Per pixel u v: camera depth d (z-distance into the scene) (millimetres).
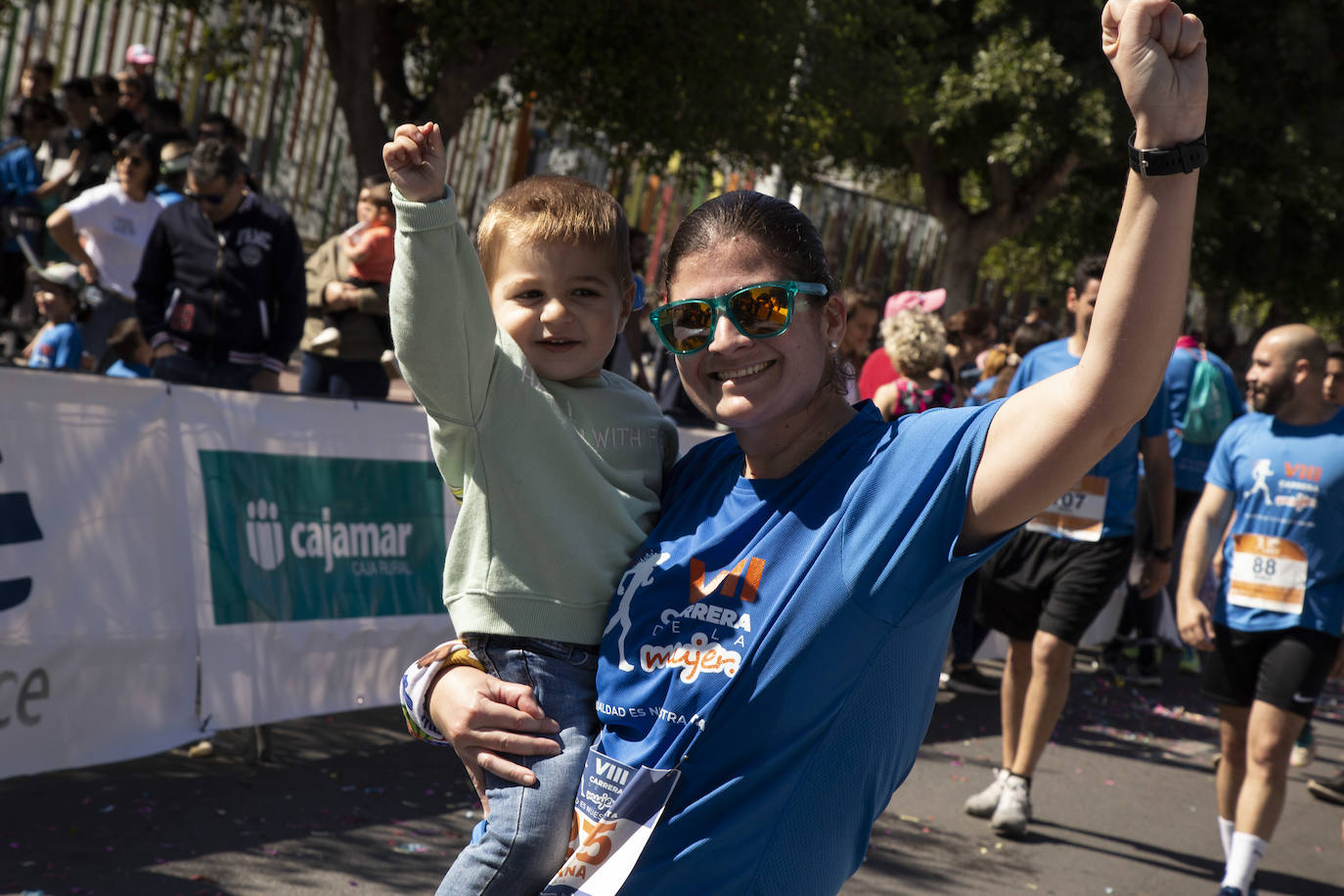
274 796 4391
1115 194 18203
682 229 1684
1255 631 4461
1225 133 16641
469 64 9680
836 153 13188
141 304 5809
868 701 1530
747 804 1518
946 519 1479
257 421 4684
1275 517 4480
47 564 3998
